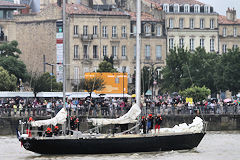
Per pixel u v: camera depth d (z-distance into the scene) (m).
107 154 147.38
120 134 149.62
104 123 148.50
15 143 172.75
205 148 164.12
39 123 145.75
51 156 146.00
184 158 146.12
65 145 144.88
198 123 155.12
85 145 145.62
